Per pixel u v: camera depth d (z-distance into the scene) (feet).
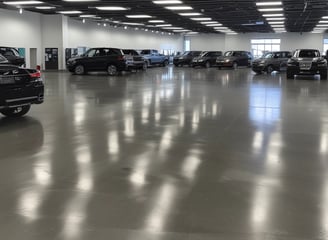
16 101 22.82
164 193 11.34
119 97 35.27
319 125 21.91
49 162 14.46
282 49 147.33
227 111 27.17
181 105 30.19
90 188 11.73
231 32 148.25
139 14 87.04
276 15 88.02
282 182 12.35
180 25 117.50
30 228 9.06
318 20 99.86
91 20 102.32
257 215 9.82
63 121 22.94
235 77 66.54
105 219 9.55
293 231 8.93
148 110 27.43
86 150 16.24
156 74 74.90
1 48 62.18
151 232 8.85
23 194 11.22
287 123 22.56
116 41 117.60
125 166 14.02
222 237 8.61
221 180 12.53
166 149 16.51
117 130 20.39
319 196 11.15
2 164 14.19
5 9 77.51
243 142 17.85
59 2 67.15
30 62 87.45
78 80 56.90
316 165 14.24
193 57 116.78
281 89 43.60
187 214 9.86
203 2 66.59
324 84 50.39
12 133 19.57
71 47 95.20
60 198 10.91
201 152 16.03
